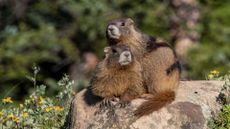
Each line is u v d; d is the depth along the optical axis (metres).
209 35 21.12
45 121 10.37
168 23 20.94
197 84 10.21
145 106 9.23
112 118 9.23
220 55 19.97
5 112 10.44
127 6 21.28
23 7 22.25
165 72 10.10
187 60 19.91
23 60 20.91
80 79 20.61
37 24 22.14
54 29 21.47
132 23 10.84
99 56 21.22
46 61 21.64
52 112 10.49
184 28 20.78
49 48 21.34
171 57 10.25
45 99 10.96
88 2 21.03
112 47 9.82
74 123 9.53
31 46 21.31
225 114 9.50
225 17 21.38
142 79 9.98
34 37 21.27
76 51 21.36
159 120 9.16
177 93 9.73
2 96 12.09
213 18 21.28
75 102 9.77
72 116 9.67
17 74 20.59
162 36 20.81
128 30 10.72
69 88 10.96
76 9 20.98
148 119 9.15
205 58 19.91
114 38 10.73
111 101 9.50
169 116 9.20
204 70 19.39
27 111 10.49
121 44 10.36
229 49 20.52
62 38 21.38
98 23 20.89
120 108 9.30
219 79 10.97
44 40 21.27
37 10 22.12
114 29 10.70
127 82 9.62
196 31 20.72
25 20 22.23
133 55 9.89
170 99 9.38
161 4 21.11
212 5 21.52
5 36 21.64
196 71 19.58
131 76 9.62
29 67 21.12
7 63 20.94
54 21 21.97
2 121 10.22
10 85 20.30
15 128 10.14
